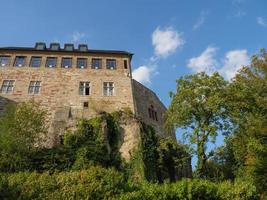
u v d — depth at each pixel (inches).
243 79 1185.4
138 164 1060.5
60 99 1359.5
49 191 656.4
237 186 795.4
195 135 1080.2
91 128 1155.9
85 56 1549.0
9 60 1472.7
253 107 1101.7
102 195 660.7
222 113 1088.2
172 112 1165.1
